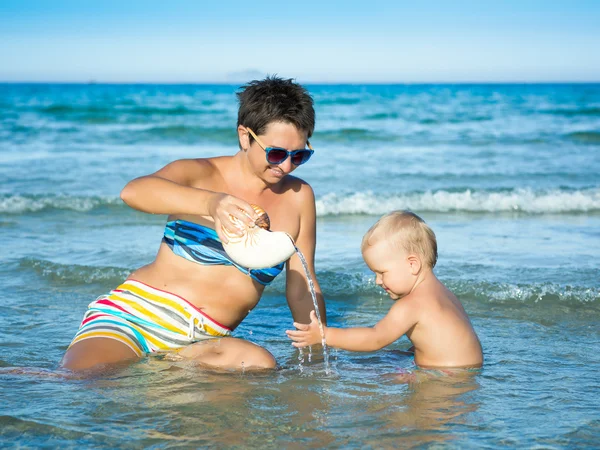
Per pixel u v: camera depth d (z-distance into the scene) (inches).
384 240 153.4
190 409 115.6
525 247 284.5
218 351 137.7
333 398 123.3
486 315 189.6
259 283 142.7
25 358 148.7
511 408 118.5
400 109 1610.5
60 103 1713.8
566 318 186.2
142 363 135.6
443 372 141.2
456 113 1433.3
